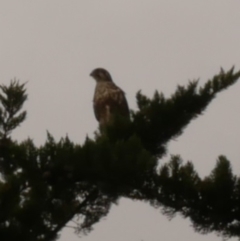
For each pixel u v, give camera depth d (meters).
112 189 15.84
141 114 17.64
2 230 15.99
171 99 17.86
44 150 15.97
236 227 15.42
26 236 16.14
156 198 15.60
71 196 16.67
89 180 16.08
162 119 17.73
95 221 17.39
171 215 15.60
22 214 16.16
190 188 15.33
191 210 15.48
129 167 15.45
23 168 16.00
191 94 17.92
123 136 17.25
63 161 15.87
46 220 16.58
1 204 15.70
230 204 15.27
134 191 15.72
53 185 16.30
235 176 15.27
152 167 15.45
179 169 15.47
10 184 15.76
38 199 16.27
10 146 16.20
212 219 15.43
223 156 15.43
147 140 17.86
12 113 18.03
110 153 15.53
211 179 15.30
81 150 15.76
